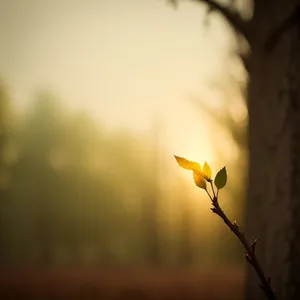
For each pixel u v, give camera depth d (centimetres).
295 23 287
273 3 295
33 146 4438
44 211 4366
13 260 4150
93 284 1311
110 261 4331
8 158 4338
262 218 281
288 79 284
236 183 1104
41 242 4319
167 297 1091
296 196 266
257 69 304
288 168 271
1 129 4278
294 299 254
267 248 274
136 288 1230
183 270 2116
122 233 4397
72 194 4478
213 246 3297
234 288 1225
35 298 1080
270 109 290
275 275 265
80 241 4425
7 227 4247
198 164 123
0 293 1155
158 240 4069
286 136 277
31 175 4391
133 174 4372
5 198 4284
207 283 1338
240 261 2392
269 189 280
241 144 988
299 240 260
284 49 288
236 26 310
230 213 1182
